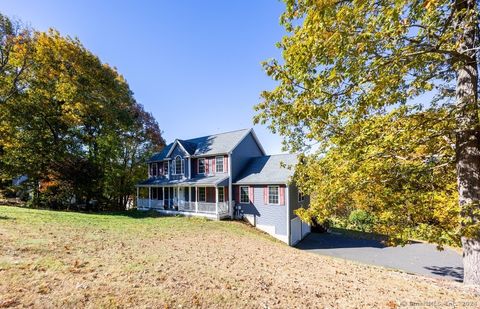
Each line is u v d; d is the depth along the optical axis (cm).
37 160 2134
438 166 607
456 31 385
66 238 808
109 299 396
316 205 678
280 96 579
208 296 462
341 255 1441
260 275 665
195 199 2239
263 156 2267
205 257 800
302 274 742
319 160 744
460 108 453
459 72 544
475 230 448
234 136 2300
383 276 829
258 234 1670
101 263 578
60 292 399
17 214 1191
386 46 439
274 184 1814
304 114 530
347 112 568
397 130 533
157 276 532
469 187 522
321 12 391
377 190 653
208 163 2227
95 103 2364
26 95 2103
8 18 1981
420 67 514
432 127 495
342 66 433
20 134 2095
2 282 406
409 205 648
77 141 2409
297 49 443
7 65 2038
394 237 647
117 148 2583
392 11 344
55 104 2264
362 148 551
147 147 3080
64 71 2272
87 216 1512
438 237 581
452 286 692
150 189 2502
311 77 471
